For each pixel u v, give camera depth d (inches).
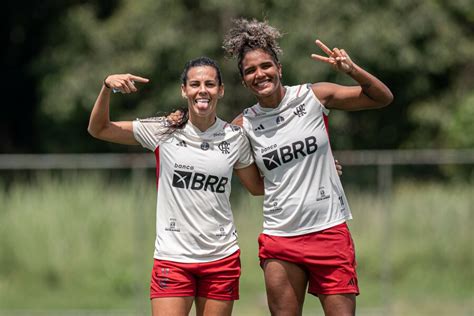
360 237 810.8
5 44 1449.3
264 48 383.2
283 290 389.4
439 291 804.6
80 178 845.2
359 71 375.2
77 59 1195.9
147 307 773.3
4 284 796.0
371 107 392.2
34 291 797.2
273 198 388.5
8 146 1446.9
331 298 386.0
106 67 1172.5
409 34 1195.3
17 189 829.2
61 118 1202.0
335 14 1154.7
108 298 792.9
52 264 802.8
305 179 383.9
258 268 792.3
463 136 1155.9
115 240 813.2
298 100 388.8
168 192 384.2
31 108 1439.5
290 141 383.9
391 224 815.7
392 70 1225.4
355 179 820.0
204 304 386.0
